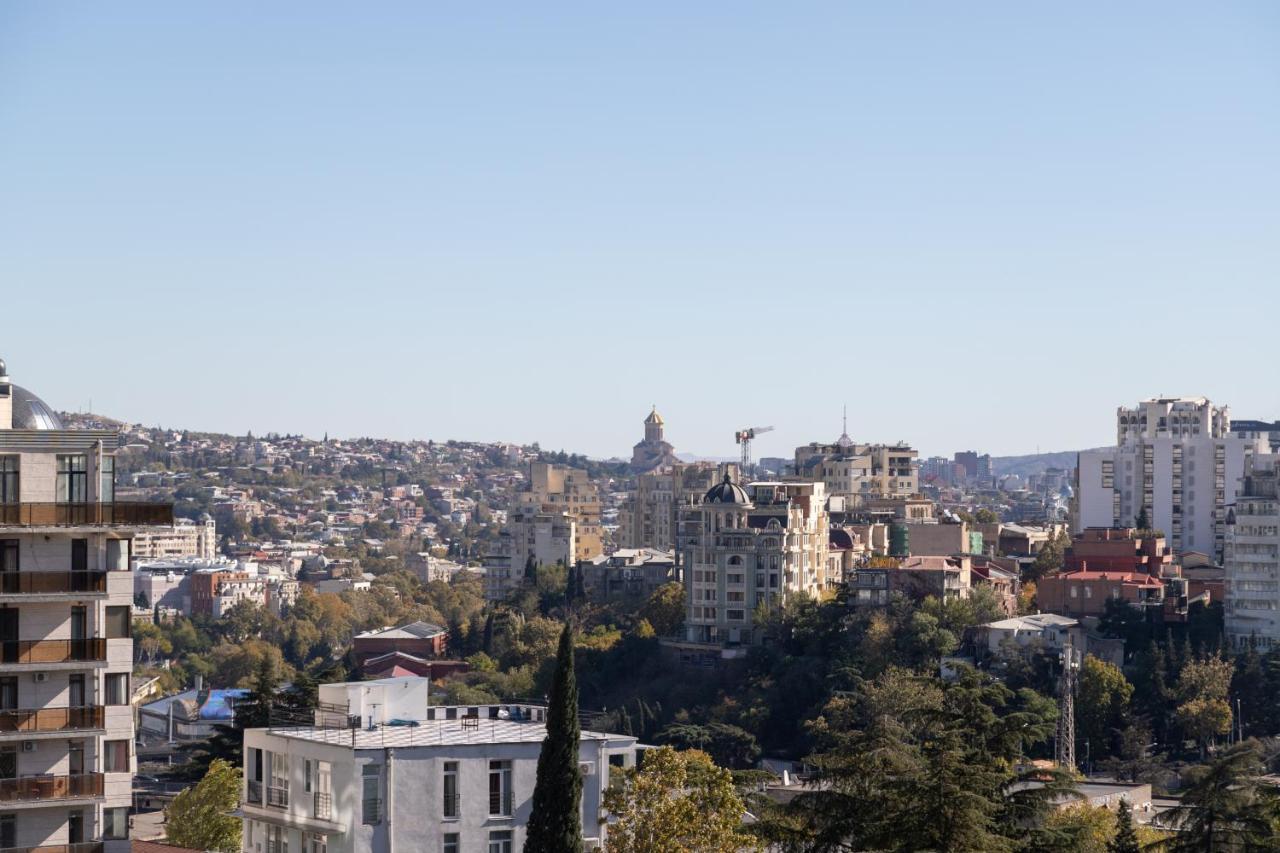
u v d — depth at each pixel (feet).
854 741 538.47
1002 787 541.34
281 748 549.54
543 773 501.15
